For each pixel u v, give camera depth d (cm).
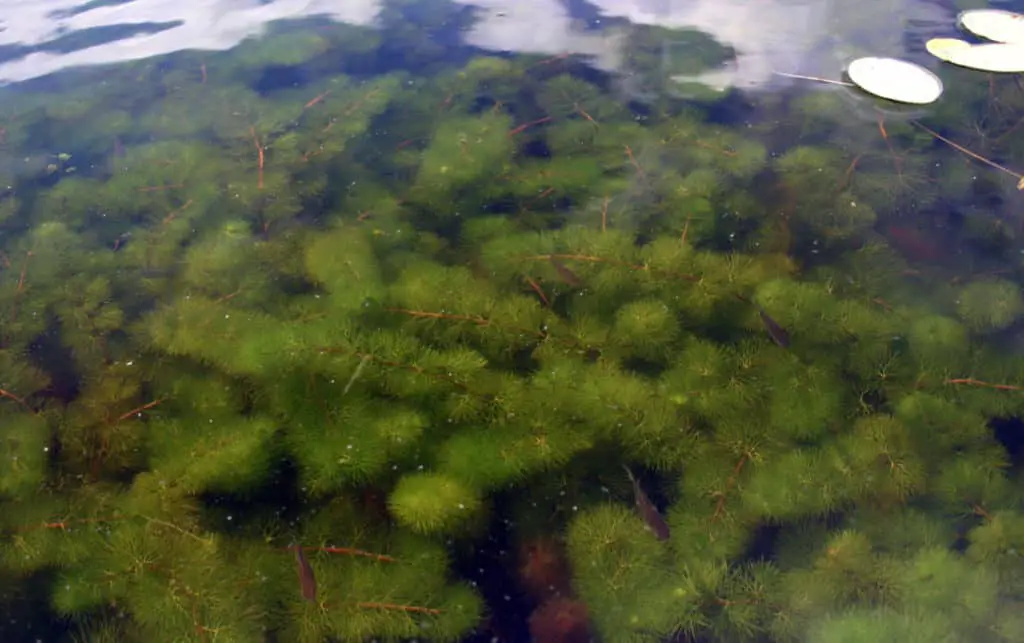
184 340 73
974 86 96
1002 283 75
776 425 68
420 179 90
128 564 60
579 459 68
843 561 60
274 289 81
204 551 60
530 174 90
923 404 67
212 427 67
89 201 89
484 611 60
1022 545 60
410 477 64
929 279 77
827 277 78
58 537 61
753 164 88
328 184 92
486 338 75
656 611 58
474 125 95
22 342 75
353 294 76
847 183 85
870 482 64
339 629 58
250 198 88
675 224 83
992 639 56
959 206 83
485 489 65
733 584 60
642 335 73
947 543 61
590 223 85
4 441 66
